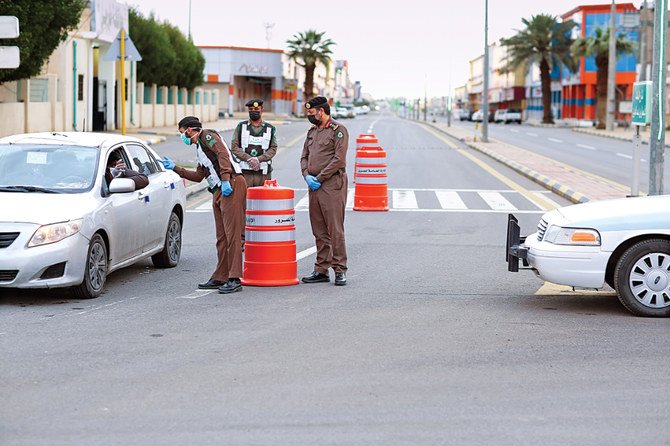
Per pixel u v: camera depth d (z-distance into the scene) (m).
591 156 40.06
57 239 10.15
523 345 8.45
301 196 23.11
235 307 10.15
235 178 10.96
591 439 5.88
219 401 6.62
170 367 7.55
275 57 111.19
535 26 94.56
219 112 95.44
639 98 17.36
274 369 7.51
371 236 16.34
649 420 6.28
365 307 10.20
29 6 28.95
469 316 9.76
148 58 55.34
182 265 13.33
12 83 35.03
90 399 6.66
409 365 7.68
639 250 9.81
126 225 11.52
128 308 10.08
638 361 7.91
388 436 5.89
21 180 11.12
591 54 79.31
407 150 44.03
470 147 47.50
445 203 21.92
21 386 6.98
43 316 9.62
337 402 6.61
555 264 9.95
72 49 40.94
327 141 11.54
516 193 24.47
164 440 5.79
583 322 9.53
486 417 6.30
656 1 16.56
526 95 130.88
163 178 13.05
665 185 26.56
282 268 11.60
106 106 48.53
